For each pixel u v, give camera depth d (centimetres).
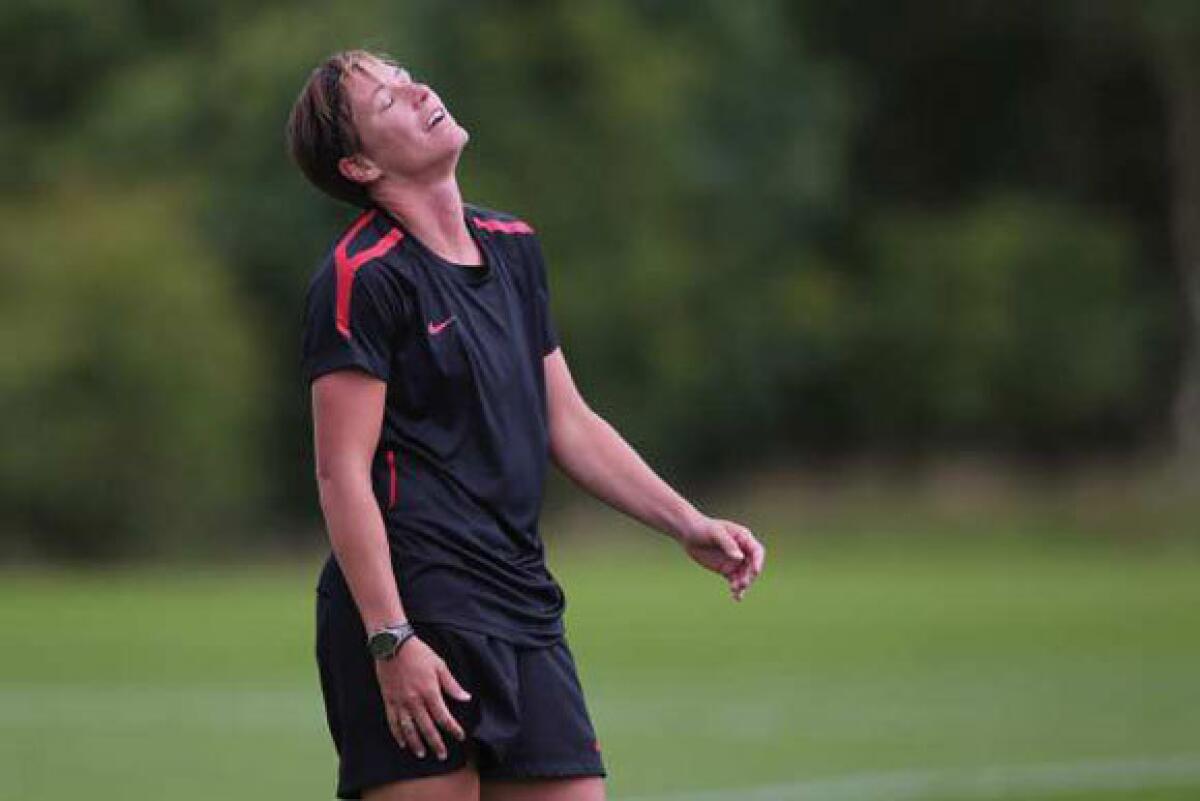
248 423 13888
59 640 7419
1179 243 17700
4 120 15400
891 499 15700
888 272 17550
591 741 1898
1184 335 17925
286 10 15200
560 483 14500
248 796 3841
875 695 5550
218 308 13350
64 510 13088
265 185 14725
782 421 17612
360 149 1903
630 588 10219
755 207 16700
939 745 4481
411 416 1870
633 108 15662
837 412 17725
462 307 1886
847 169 18200
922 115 18912
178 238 13588
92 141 15025
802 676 6097
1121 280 17400
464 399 1875
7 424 12850
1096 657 6619
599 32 15612
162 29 15850
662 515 1988
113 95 15175
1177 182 17700
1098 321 17162
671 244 15925
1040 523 15362
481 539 1869
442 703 1814
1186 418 17250
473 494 1872
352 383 1839
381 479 1864
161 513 13262
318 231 14762
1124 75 18525
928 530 15338
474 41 15562
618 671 6281
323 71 1927
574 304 15625
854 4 18562
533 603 1894
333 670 1873
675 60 16025
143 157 14875
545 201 15675
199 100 14900
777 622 8112
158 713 5216
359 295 1847
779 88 16788
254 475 14000
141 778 4078
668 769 4125
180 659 6706
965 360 17250
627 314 15762
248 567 13438
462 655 1847
